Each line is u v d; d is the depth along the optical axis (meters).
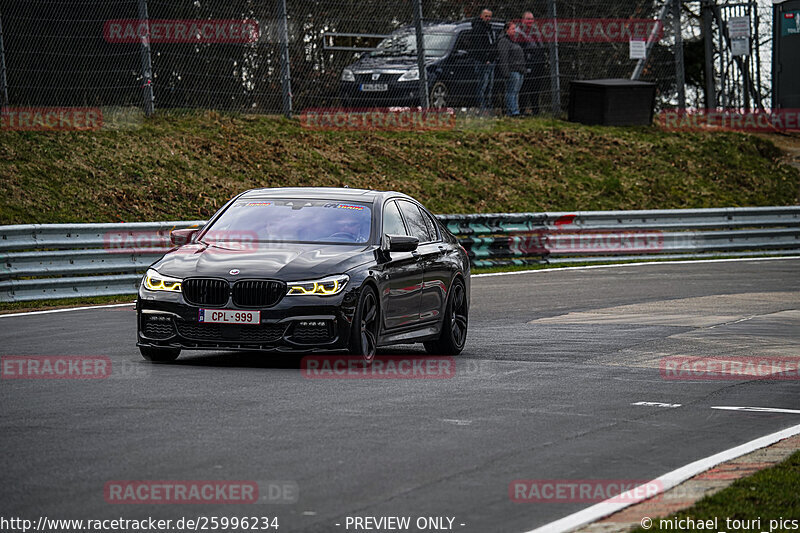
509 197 94.44
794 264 83.19
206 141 86.19
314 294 35.81
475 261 78.69
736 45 114.69
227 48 90.31
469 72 101.25
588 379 36.38
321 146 91.94
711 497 20.64
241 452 23.73
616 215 85.06
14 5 81.19
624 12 110.31
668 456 24.89
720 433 27.89
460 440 25.75
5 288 55.31
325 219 40.00
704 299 62.16
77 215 72.25
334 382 33.84
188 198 79.00
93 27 84.19
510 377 36.34
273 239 39.03
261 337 35.59
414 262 40.56
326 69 95.44
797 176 110.81
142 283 37.09
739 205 102.50
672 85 115.62
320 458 23.41
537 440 26.12
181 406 28.97
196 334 35.91
